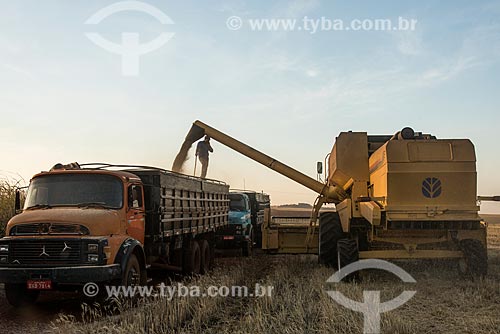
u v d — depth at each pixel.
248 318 8.09
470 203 11.56
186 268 14.59
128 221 10.88
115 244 9.98
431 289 10.94
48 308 10.29
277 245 16.69
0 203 15.70
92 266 9.48
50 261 9.53
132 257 10.41
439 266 13.75
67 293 11.95
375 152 13.00
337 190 14.68
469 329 7.74
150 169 12.12
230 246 20.47
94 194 10.77
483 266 11.95
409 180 11.64
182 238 14.47
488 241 26.53
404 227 11.74
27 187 11.22
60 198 10.78
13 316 9.57
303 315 8.26
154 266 13.40
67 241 9.55
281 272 13.39
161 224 12.05
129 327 7.54
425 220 11.54
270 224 17.17
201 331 7.88
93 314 9.23
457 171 11.59
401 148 11.74
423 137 12.75
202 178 15.77
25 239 9.55
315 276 12.73
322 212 14.91
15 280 9.34
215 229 17.55
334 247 13.88
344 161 13.63
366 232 13.36
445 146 11.73
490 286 10.80
